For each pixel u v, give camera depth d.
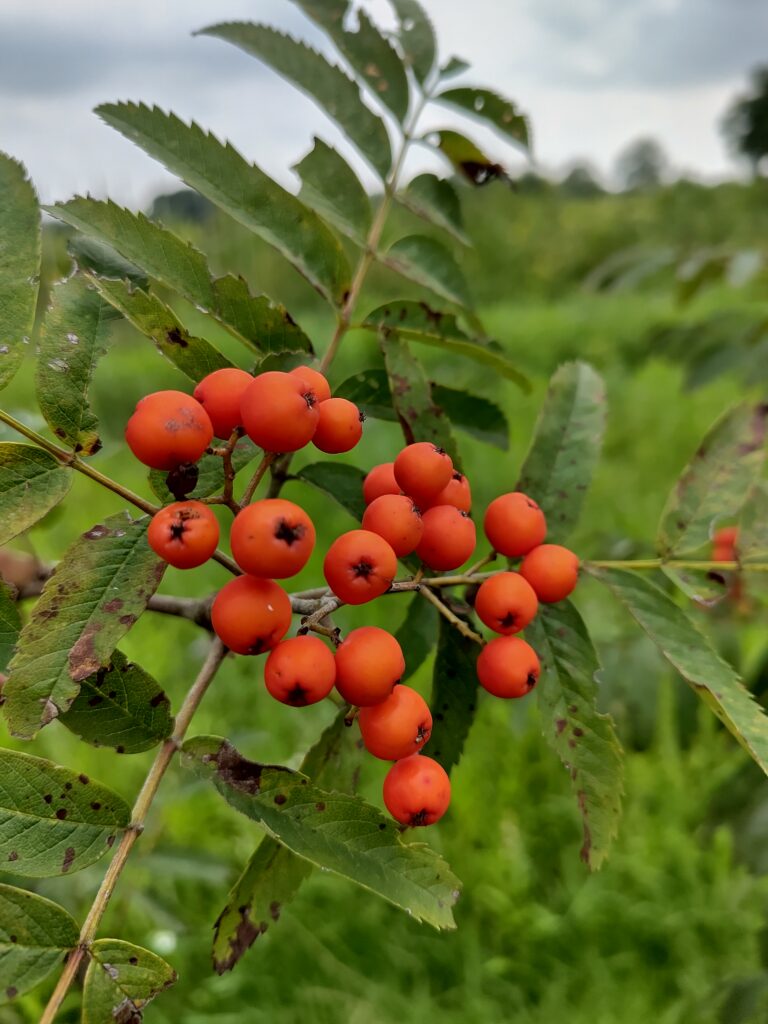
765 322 0.28
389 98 0.15
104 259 0.12
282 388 0.09
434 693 0.13
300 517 0.09
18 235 0.10
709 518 0.13
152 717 0.10
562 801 0.33
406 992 0.29
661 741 0.34
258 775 0.10
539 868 0.32
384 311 0.14
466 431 0.16
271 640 0.09
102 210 0.11
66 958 0.09
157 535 0.09
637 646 0.20
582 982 0.28
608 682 0.20
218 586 0.42
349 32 0.15
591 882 0.31
